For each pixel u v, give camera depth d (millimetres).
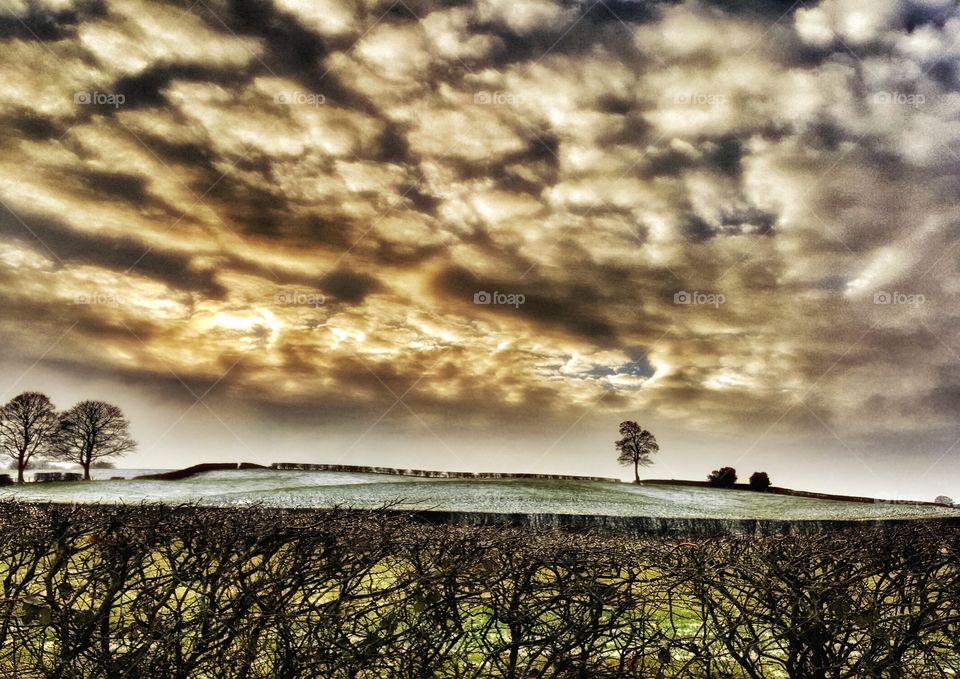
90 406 75125
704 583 4781
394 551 4762
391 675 4527
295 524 5023
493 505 35219
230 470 79500
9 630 4777
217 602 4531
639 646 4695
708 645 4766
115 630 4672
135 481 61719
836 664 4855
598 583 4738
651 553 5008
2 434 70188
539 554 4727
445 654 4586
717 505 45219
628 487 57344
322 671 4492
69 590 4699
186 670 4449
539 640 4578
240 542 4688
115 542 4715
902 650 4812
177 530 4781
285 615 4438
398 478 72000
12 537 4828
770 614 4805
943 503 51031
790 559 5043
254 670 4566
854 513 37594
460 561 4633
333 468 82125
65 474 74062
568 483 56156
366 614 4566
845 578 5012
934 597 5207
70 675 4629
